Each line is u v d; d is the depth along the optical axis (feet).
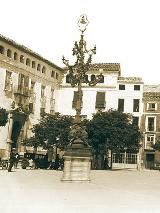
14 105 147.74
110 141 137.08
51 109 177.99
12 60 147.64
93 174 92.48
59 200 36.09
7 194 39.93
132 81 184.75
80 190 47.75
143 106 183.83
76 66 66.03
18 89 150.82
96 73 182.39
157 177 93.35
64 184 56.85
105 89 181.37
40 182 59.00
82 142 63.62
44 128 127.95
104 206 32.40
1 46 141.59
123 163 179.01
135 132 141.79
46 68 173.17
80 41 65.31
